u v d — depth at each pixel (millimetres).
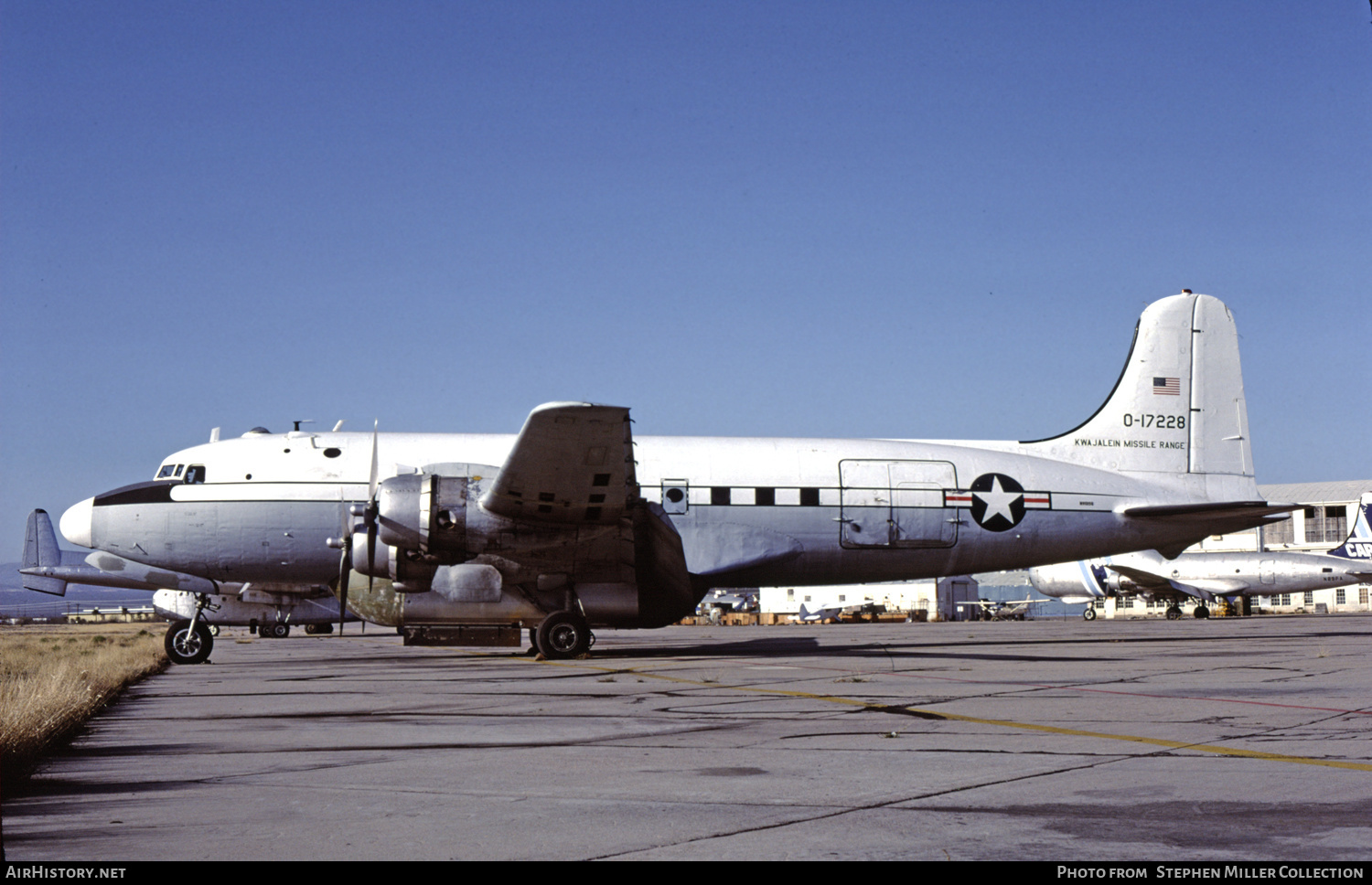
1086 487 24438
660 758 8000
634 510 19172
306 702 12617
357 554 19562
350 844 5371
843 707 11297
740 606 92875
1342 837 5441
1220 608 71312
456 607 20359
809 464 23141
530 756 8141
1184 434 25484
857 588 94438
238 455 22016
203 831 5652
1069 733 9148
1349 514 93000
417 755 8242
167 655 21500
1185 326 25844
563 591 20328
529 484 17797
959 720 10055
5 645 37375
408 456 22094
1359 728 9383
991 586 115812
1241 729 9352
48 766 7875
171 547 21578
